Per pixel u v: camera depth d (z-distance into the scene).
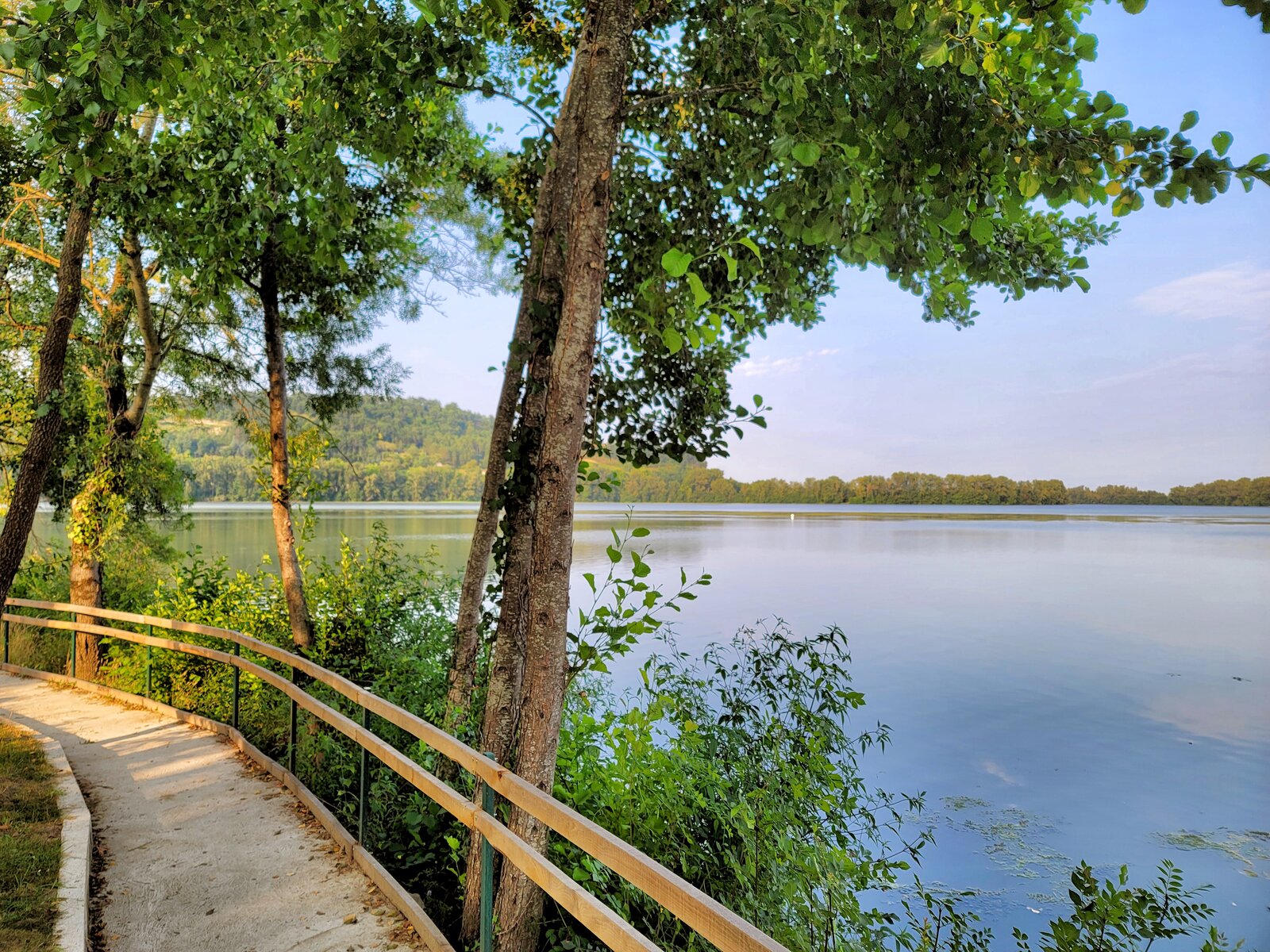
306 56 5.70
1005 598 32.41
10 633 10.87
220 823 4.48
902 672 17.62
